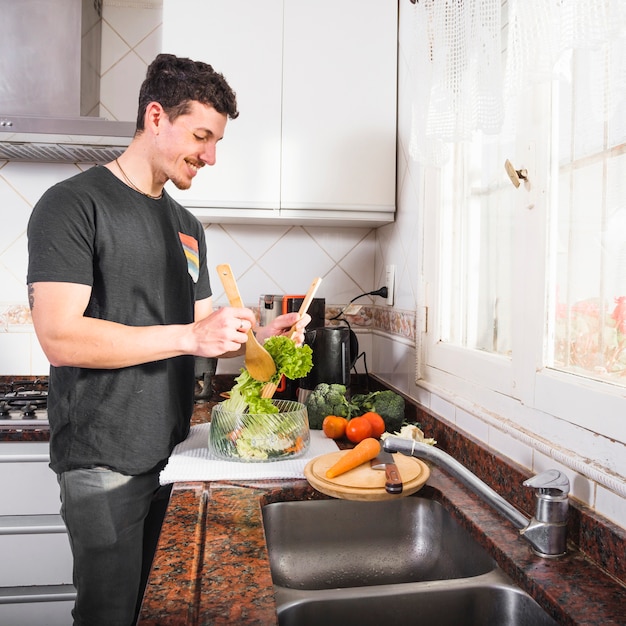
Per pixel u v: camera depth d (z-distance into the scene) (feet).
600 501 2.71
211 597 2.30
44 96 6.02
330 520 3.69
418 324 5.31
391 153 6.12
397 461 3.87
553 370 3.21
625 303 2.70
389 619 2.62
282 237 7.04
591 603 2.30
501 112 2.98
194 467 3.93
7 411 5.59
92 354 3.67
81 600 4.24
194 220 4.98
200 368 6.17
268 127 5.96
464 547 3.31
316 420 5.01
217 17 5.86
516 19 2.68
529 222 3.42
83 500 4.11
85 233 3.88
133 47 7.00
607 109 2.81
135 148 4.27
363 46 6.05
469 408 4.12
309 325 5.92
